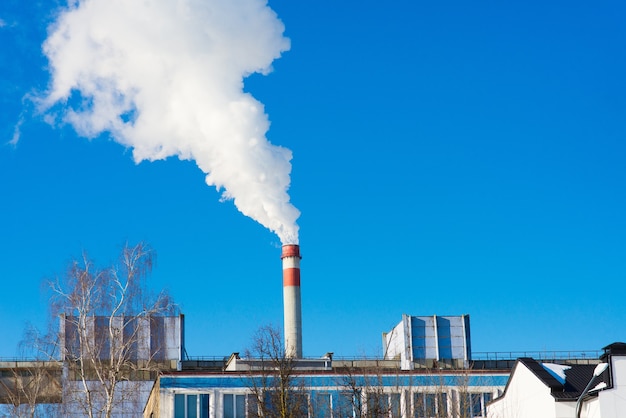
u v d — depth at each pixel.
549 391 49.78
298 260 112.62
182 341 81.06
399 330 84.94
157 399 66.44
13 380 85.25
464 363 78.81
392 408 63.44
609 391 45.62
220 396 65.75
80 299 68.31
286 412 59.72
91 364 70.88
